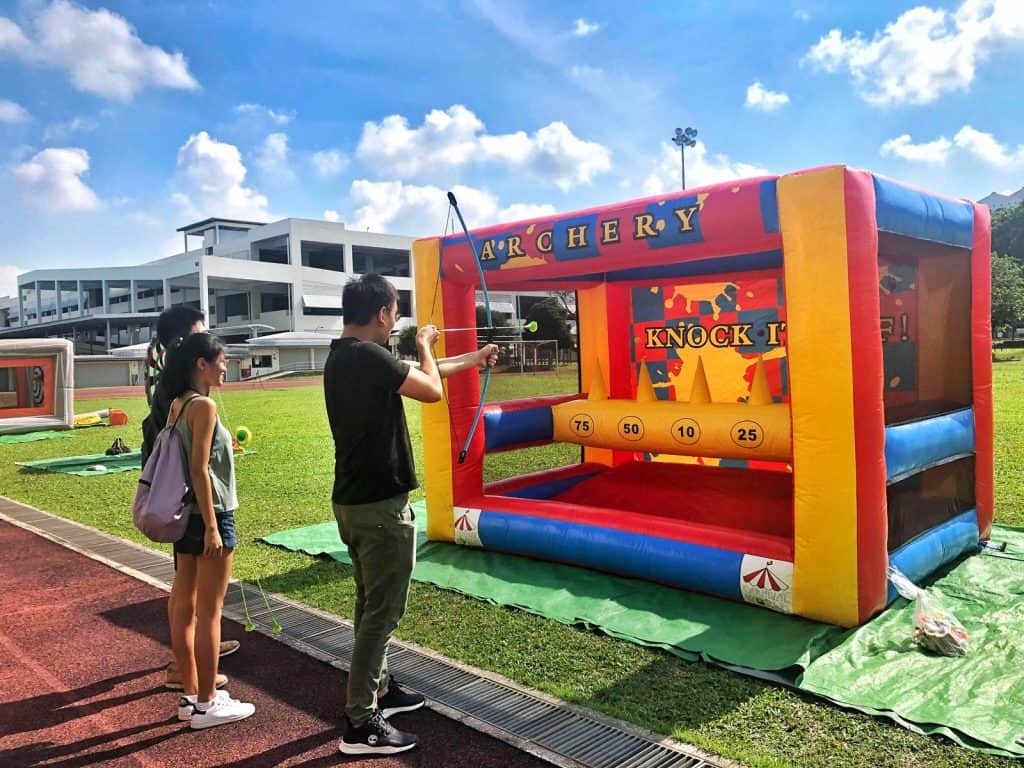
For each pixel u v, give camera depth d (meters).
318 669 4.02
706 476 6.99
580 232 5.17
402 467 3.12
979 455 5.68
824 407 4.21
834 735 3.13
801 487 4.34
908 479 4.90
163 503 3.31
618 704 3.46
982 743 3.01
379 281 3.23
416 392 3.07
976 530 5.52
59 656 4.31
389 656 4.08
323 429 16.22
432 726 3.34
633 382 7.67
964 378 5.65
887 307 5.34
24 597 5.36
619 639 4.25
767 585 4.50
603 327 7.51
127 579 5.73
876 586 4.29
